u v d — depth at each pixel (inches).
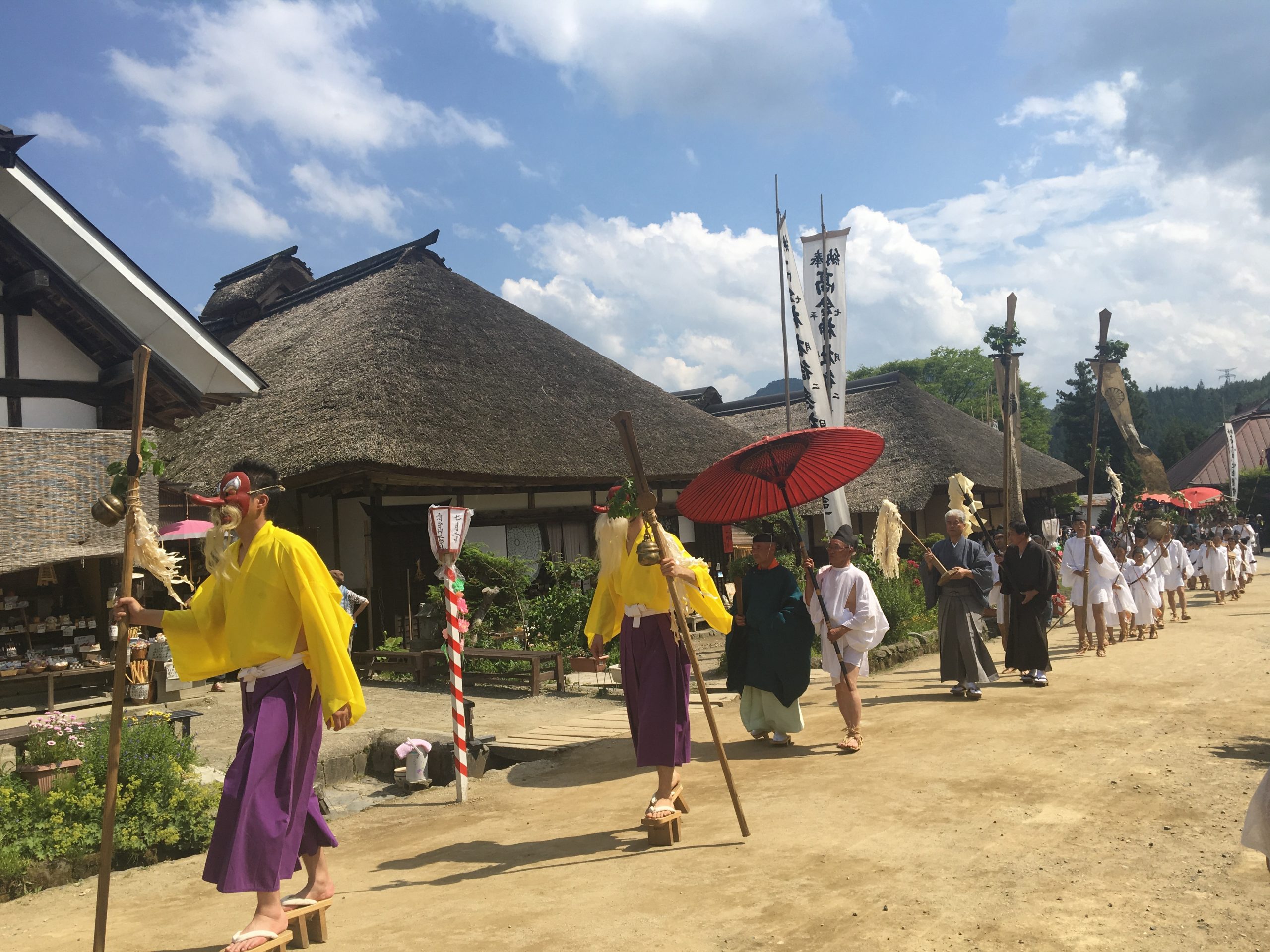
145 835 214.4
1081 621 427.2
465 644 475.2
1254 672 345.4
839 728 291.9
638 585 189.6
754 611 273.4
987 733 262.4
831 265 508.1
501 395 631.8
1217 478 1983.3
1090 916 133.0
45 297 358.9
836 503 517.3
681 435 744.3
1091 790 197.9
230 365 404.5
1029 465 1238.9
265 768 126.0
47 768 216.7
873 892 145.8
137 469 133.2
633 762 271.1
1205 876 146.2
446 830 215.3
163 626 134.0
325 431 531.2
